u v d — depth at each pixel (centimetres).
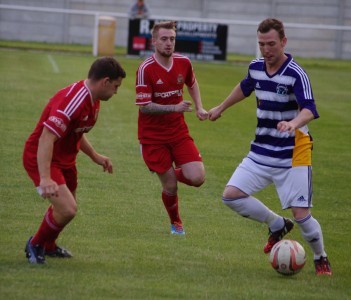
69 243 1670
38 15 8031
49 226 1448
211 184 2472
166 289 1352
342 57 8356
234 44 8306
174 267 1521
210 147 3142
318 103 4659
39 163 1382
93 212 1998
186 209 2122
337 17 8319
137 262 1541
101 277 1403
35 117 3466
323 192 2477
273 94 1514
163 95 1841
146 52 6538
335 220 2125
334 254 1764
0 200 2047
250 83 1582
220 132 3516
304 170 1521
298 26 6688
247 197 1578
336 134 3631
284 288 1418
